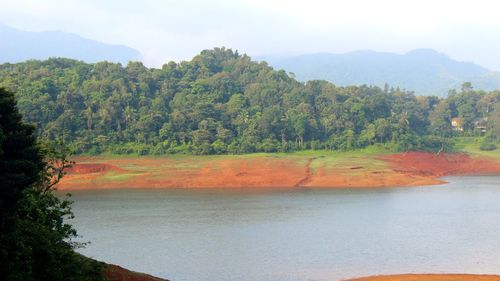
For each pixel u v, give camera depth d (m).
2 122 26.48
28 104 144.88
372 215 71.88
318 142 160.88
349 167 129.12
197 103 167.12
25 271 26.09
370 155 152.38
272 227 63.50
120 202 88.06
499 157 163.62
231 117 166.25
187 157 140.75
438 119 199.50
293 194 99.44
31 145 27.75
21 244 25.59
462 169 152.75
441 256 49.16
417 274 43.31
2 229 25.59
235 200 90.12
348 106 177.75
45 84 161.00
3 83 160.62
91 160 136.00
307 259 48.50
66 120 144.75
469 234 58.31
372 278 42.22
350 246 53.31
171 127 152.50
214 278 43.09
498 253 50.06
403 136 160.38
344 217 70.31
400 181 117.94
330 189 108.88
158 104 165.12
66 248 30.58
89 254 51.06
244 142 150.00
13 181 25.03
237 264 47.06
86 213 75.50
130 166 130.00
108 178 118.88
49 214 33.06
